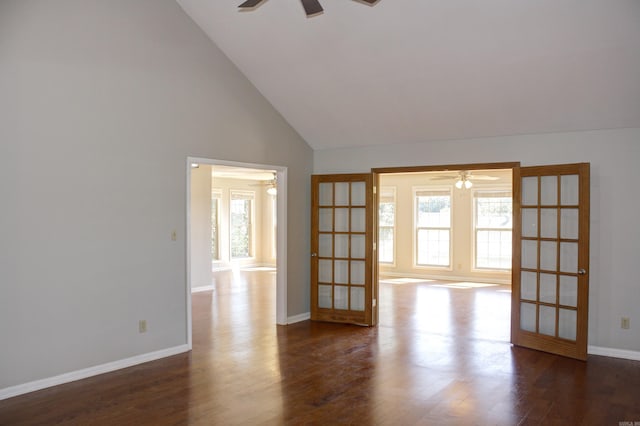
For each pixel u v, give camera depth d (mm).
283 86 5727
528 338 5211
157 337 4797
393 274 11039
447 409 3592
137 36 4617
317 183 6543
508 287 9336
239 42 5234
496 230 9984
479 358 4828
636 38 3900
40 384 3965
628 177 4809
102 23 4344
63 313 4098
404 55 4734
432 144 5887
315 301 6527
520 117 5094
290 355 4918
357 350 5090
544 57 4312
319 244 6629
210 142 5312
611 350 4910
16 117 3797
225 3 4773
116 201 4449
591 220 4965
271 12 4711
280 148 6227
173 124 4930
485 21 4117
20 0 3812
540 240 5148
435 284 9711
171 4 4918
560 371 4449
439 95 5133
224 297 8094
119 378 4238
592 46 4078
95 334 4312
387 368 4520
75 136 4156
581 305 4754
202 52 5230
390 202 11109
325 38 4820
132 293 4582
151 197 4730
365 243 6254
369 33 4602
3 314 3756
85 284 4238
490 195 9984
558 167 4945
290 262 6371
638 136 4758
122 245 4500
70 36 4121
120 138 4477
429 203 10719
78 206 4184
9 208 3770
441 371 4434
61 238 4078
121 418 3426
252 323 6293
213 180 11852
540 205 5141
